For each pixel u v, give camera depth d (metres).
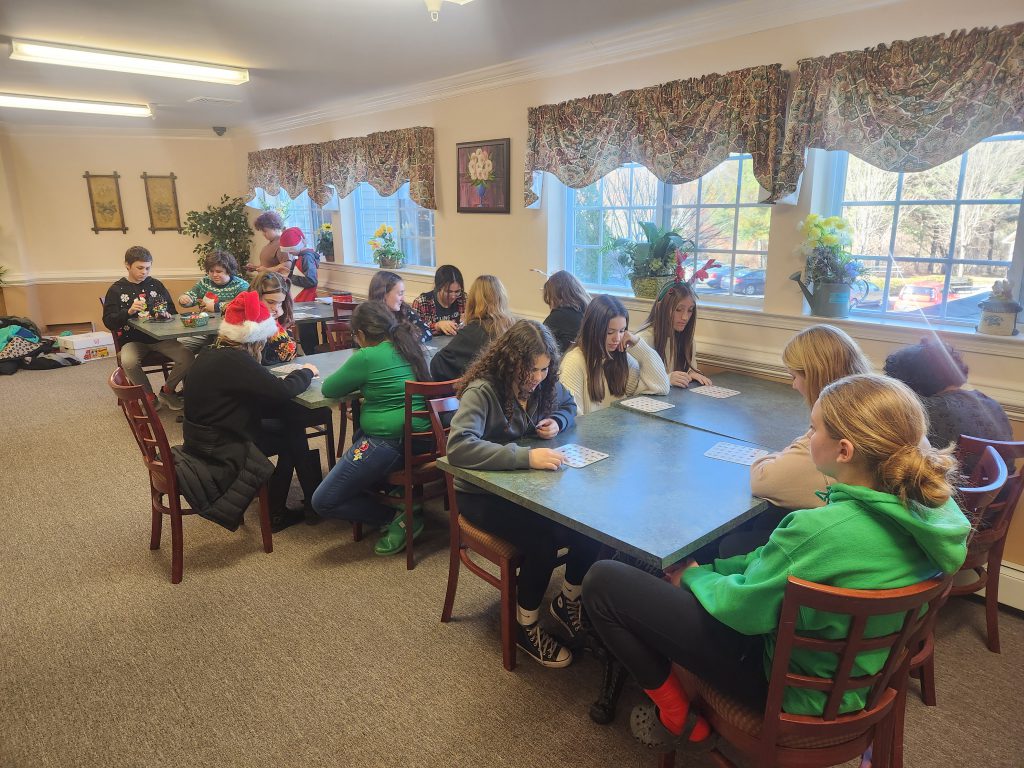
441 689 2.00
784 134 2.85
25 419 4.65
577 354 2.60
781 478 1.61
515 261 4.45
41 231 7.27
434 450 2.73
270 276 3.44
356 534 2.92
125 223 7.60
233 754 1.76
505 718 1.89
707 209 3.50
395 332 2.69
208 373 2.58
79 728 1.86
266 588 2.56
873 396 1.14
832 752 1.29
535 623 2.09
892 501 1.11
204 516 2.58
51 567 2.71
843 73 2.60
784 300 3.06
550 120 3.84
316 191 6.18
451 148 4.75
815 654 1.21
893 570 1.11
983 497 1.75
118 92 5.11
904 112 2.45
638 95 3.36
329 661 2.13
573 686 2.02
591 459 1.95
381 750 1.78
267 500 2.77
